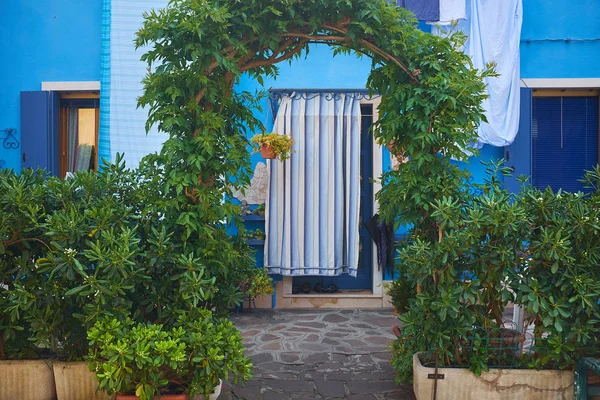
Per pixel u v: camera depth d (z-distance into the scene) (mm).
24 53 6375
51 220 3008
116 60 6117
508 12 5918
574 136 6418
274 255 6348
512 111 5992
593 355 3207
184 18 3115
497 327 3496
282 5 3209
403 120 3482
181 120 3158
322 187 6293
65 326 3250
